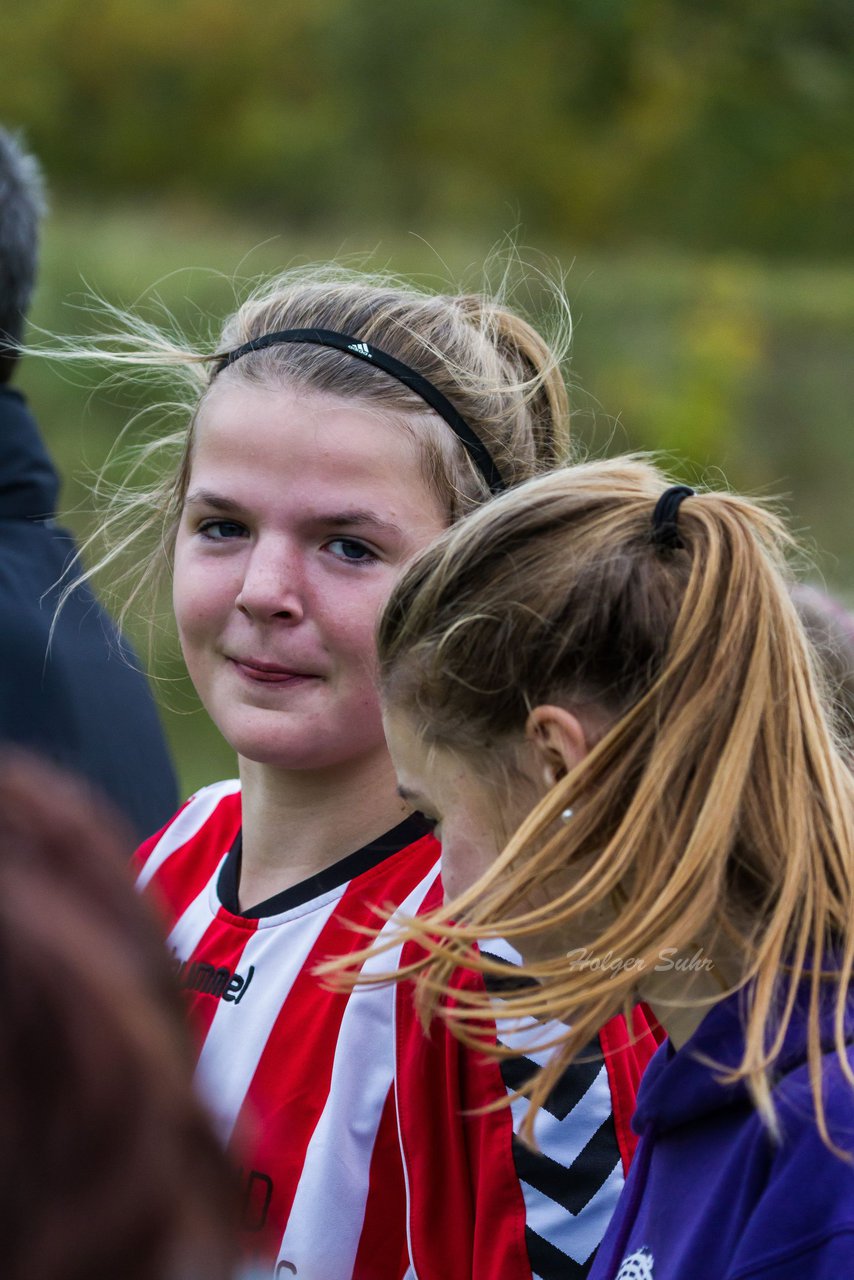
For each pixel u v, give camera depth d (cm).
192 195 3372
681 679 210
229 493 275
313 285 310
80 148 3422
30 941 101
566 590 217
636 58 3775
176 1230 99
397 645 233
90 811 118
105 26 3484
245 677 278
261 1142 262
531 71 3734
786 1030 197
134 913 112
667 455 296
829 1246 178
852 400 2116
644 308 2222
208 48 3528
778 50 3791
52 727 339
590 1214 239
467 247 2836
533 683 217
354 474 272
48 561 365
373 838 283
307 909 282
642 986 220
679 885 200
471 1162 247
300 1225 254
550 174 3600
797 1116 189
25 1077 98
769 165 3659
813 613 311
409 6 3688
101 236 2156
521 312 403
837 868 206
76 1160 97
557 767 214
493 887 210
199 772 1011
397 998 261
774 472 1972
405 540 274
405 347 286
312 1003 272
